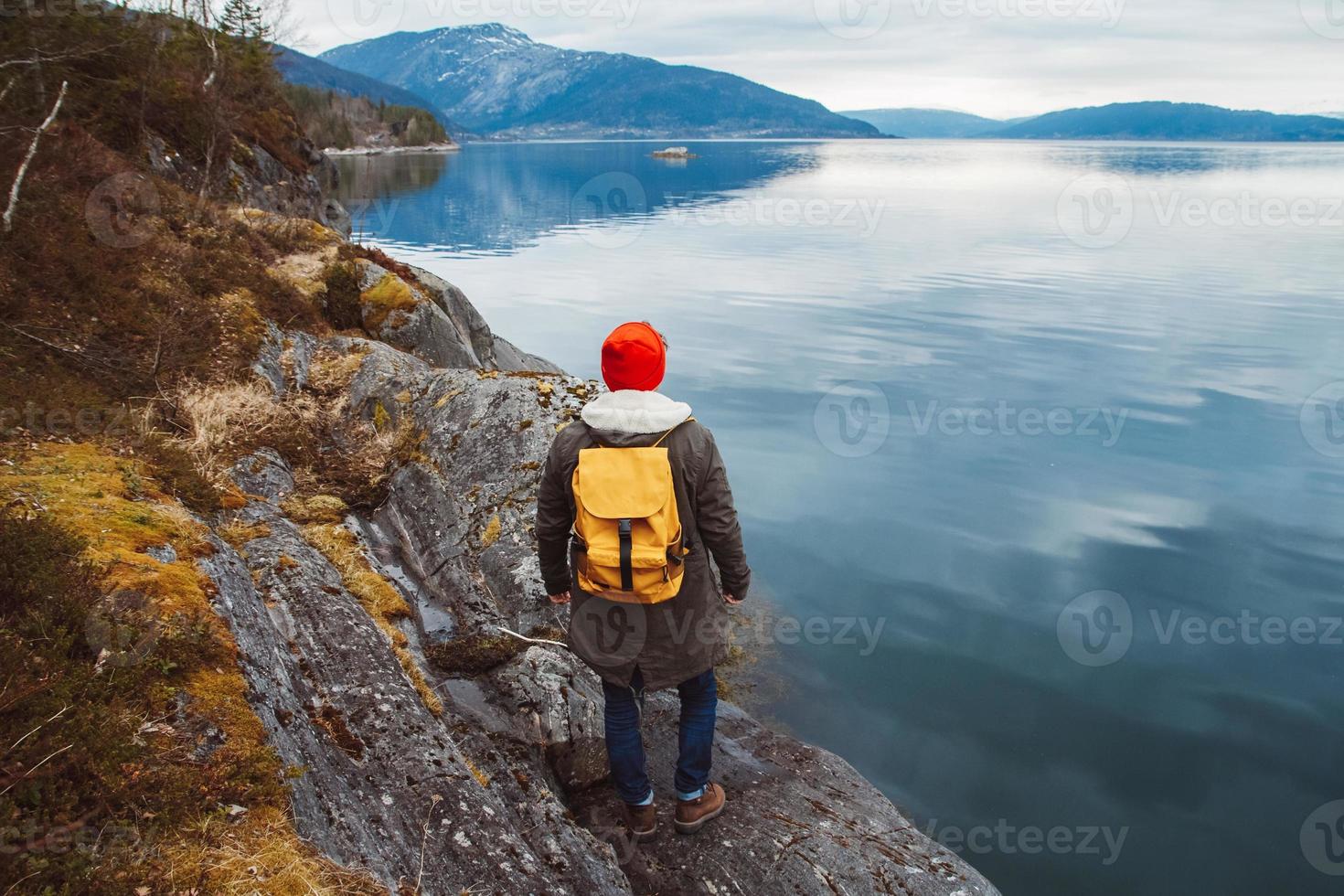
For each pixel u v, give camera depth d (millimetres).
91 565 2869
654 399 3082
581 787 4148
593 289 33469
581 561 3053
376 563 5188
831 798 4137
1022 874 4992
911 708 6695
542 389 6266
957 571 9258
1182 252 46875
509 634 4609
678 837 3715
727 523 3098
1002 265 41125
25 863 1781
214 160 15164
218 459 5383
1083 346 23000
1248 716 6590
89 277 6777
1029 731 6410
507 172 123188
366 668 3666
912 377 19703
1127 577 9164
